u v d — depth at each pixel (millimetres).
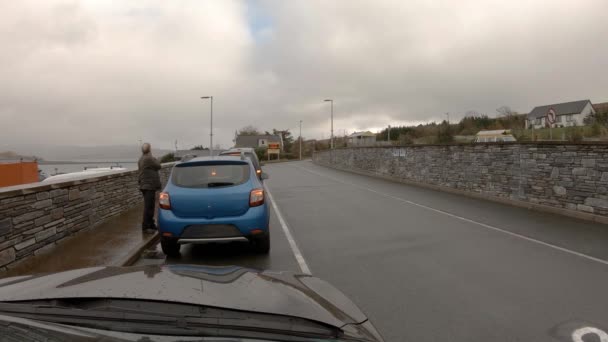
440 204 13664
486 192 15156
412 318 4379
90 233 8383
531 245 7762
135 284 2410
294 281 2900
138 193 12461
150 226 8648
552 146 11836
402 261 6668
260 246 7113
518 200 13359
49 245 6941
